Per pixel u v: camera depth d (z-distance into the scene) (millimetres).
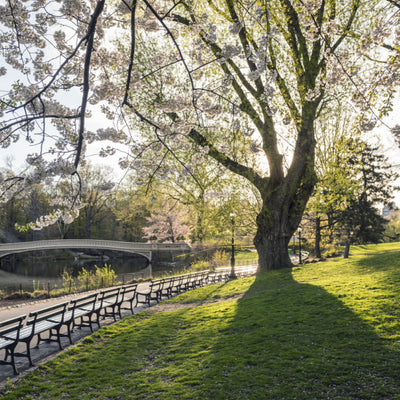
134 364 6422
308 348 6199
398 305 7840
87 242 44000
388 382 4676
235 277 20734
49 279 32438
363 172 32625
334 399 4387
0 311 12195
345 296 9523
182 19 10820
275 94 16938
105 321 9930
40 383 5387
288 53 17750
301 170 18297
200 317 9867
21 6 5160
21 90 5141
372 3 13633
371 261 16625
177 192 25250
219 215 23016
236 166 17922
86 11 5500
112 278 22562
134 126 18984
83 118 4008
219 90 5496
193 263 34312
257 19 5969
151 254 44875
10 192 4340
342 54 7836
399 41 7336
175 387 5191
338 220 28719
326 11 14312
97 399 4883
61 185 4590
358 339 6344
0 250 41344
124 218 57031
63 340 7855
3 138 4656
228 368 5715
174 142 5711
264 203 19094
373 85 7109
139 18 6035
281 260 18922
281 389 4785
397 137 7328
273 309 9461
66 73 5695
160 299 13867
